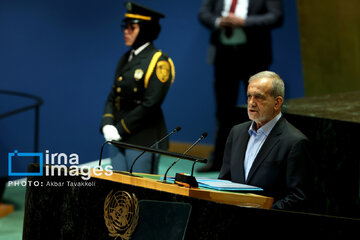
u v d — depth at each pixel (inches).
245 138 442.9
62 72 1129.4
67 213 382.3
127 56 634.2
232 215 314.5
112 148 610.9
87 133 1118.4
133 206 347.6
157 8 1036.5
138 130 602.5
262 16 796.0
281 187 417.1
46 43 1135.6
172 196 331.9
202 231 320.2
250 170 425.1
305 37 941.8
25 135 1151.6
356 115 603.2
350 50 948.6
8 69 1158.3
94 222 367.6
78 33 1115.3
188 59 1015.6
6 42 1155.3
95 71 1106.1
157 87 602.5
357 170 570.6
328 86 951.6
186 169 841.5
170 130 1035.3
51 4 1128.8
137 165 601.3
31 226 401.4
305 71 949.2
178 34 1023.0
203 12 825.5
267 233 320.2
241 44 804.0
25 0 1141.1
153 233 337.7
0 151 1158.3
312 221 331.0
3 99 1160.8
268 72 429.4
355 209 577.6
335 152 578.6
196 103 1010.7
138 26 612.1
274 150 418.6
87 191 372.5
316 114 606.9
